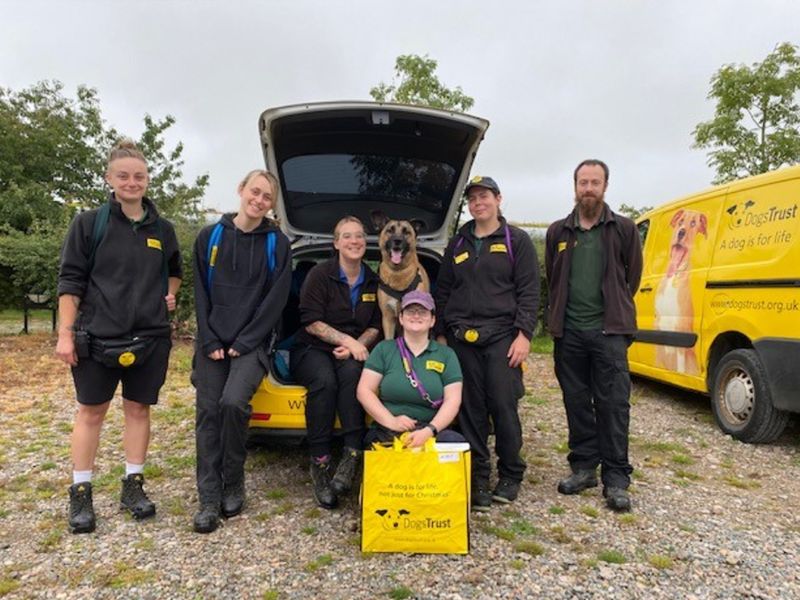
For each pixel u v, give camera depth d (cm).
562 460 432
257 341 324
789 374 434
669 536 305
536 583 257
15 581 252
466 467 286
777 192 462
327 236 490
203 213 1602
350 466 336
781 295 443
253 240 335
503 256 347
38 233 1206
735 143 1188
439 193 521
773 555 286
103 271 300
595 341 352
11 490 358
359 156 486
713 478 402
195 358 337
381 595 246
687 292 564
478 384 344
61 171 2433
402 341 337
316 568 268
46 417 533
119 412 546
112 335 297
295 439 353
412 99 1343
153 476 384
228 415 312
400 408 329
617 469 349
